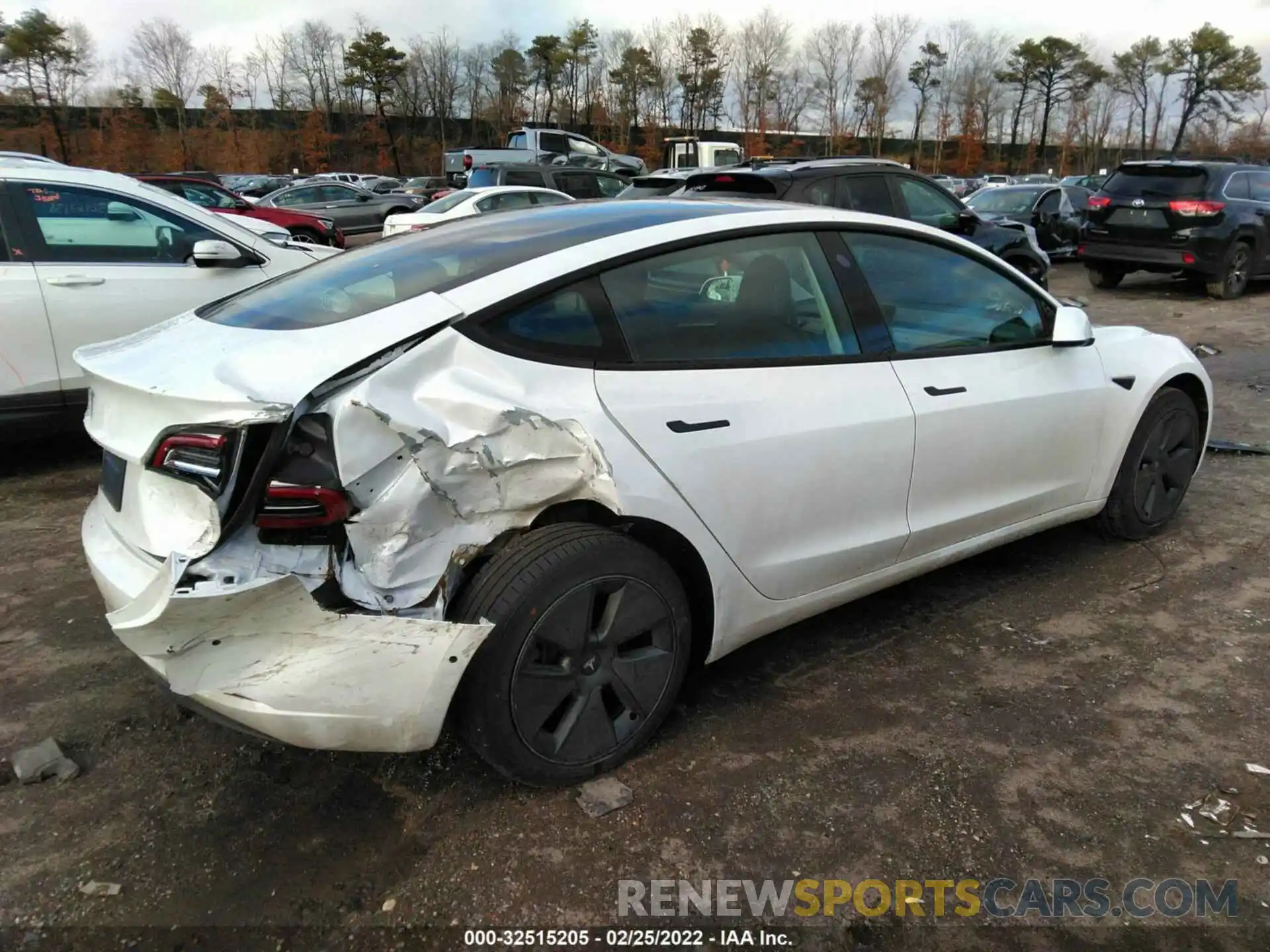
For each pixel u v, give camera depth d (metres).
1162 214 11.71
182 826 2.38
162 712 2.89
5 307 4.86
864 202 7.91
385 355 2.19
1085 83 76.38
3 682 3.05
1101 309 11.19
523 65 71.88
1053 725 2.80
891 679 3.08
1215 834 2.33
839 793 2.50
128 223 5.34
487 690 2.25
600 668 2.46
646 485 2.42
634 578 2.44
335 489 2.05
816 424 2.78
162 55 63.53
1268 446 5.66
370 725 2.12
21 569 3.96
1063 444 3.61
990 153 75.69
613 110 70.62
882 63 68.44
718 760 2.64
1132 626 3.43
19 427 5.03
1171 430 4.10
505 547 2.36
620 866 2.24
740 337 2.75
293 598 2.01
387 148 70.81
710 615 2.72
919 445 3.05
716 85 69.94
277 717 2.06
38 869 2.23
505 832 2.35
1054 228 15.38
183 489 2.11
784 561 2.81
